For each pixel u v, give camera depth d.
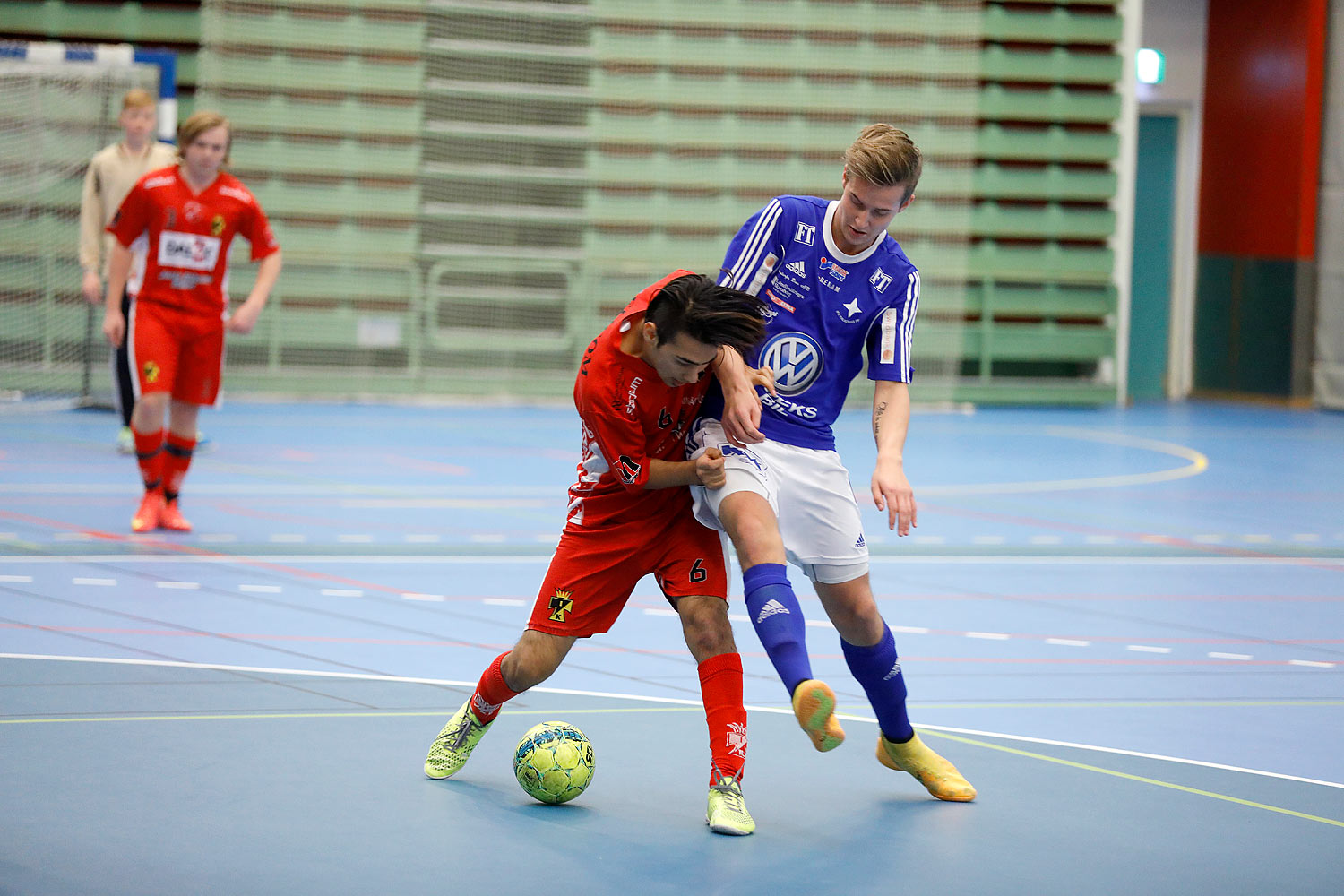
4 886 9.46
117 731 13.17
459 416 42.84
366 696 14.73
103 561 21.25
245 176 45.28
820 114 48.75
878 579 22.31
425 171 46.50
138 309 23.17
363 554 22.64
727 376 10.98
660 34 47.94
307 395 45.59
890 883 10.12
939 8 48.69
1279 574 23.56
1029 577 22.75
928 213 48.84
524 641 11.68
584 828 11.11
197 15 46.00
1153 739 14.15
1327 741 14.24
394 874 9.98
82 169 41.28
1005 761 13.30
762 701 15.25
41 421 37.06
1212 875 10.41
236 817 11.05
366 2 45.75
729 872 10.24
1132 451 39.44
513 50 46.97
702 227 48.56
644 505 11.54
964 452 38.19
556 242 47.88
